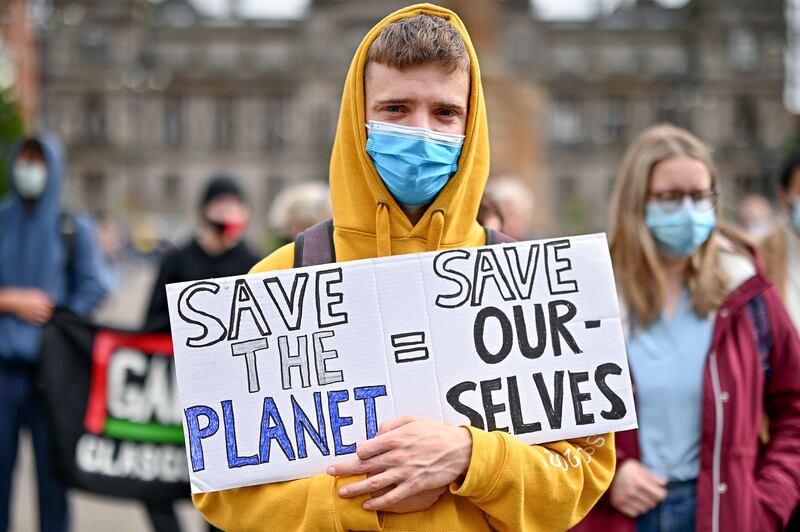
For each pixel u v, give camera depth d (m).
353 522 1.98
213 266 5.17
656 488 2.75
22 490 6.77
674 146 3.02
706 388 2.81
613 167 71.19
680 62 72.31
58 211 4.96
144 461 4.72
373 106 2.11
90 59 71.69
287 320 2.14
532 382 2.16
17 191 4.89
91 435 4.69
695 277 2.97
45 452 4.75
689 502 2.79
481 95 2.18
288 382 2.12
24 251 4.83
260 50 73.75
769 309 2.93
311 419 2.11
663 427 2.84
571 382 2.17
